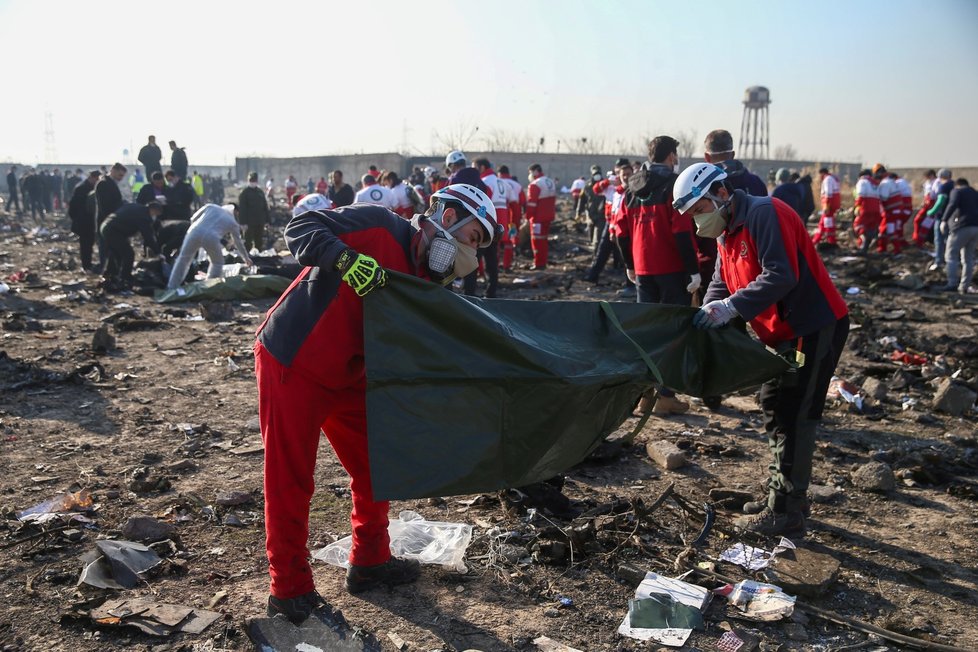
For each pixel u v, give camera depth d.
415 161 50.19
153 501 4.43
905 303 12.08
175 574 3.61
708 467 5.21
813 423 4.09
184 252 11.71
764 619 3.33
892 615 3.43
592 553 3.89
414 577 3.60
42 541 3.85
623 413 3.49
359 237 2.95
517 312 3.43
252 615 3.26
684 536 4.13
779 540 4.12
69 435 5.49
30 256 16.84
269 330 3.00
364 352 2.87
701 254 6.46
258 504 4.45
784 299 3.98
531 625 3.28
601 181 17.67
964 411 6.55
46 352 7.98
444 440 2.92
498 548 3.92
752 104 74.38
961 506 4.68
